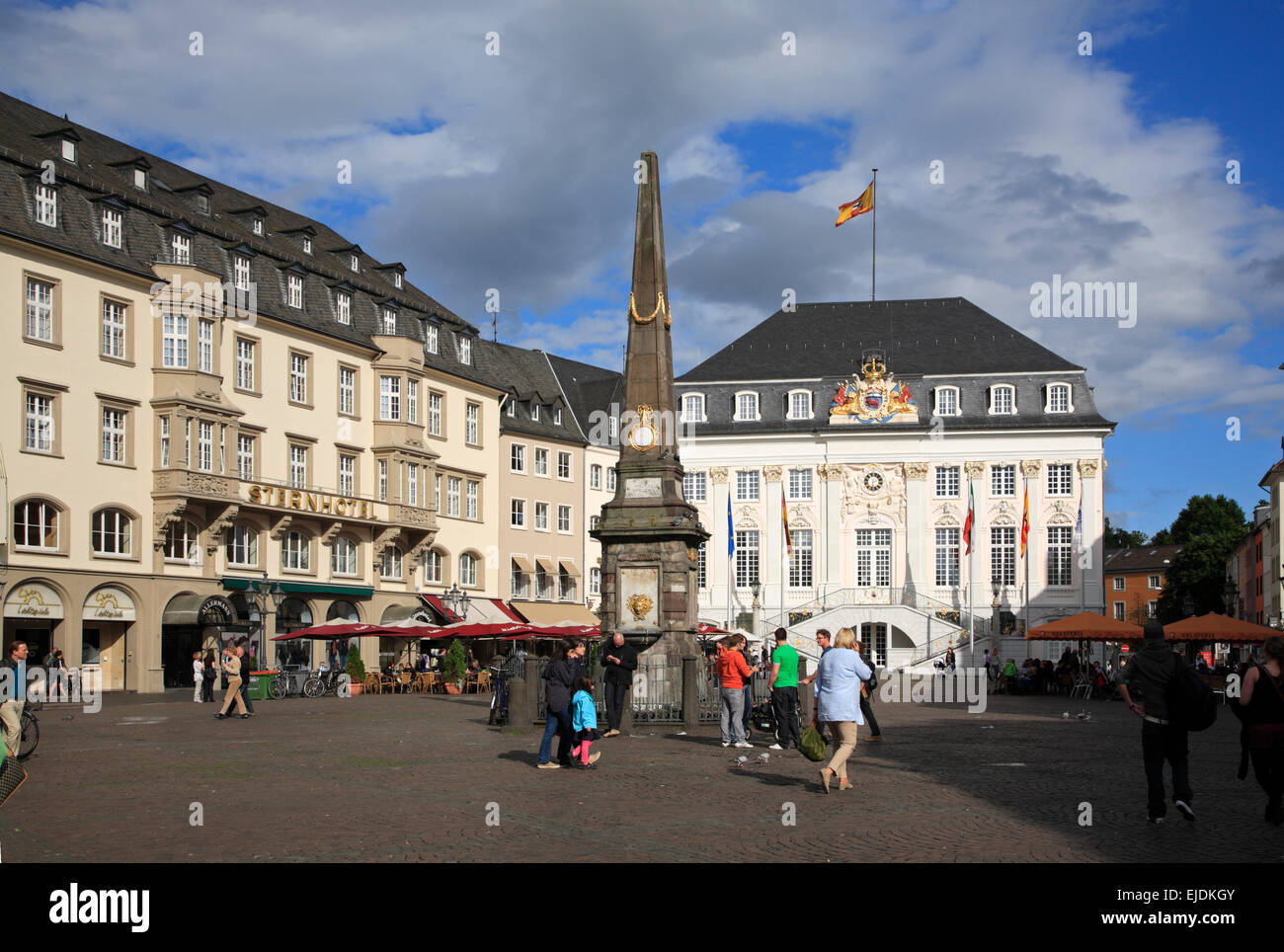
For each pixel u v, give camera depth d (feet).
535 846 39.17
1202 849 39.34
